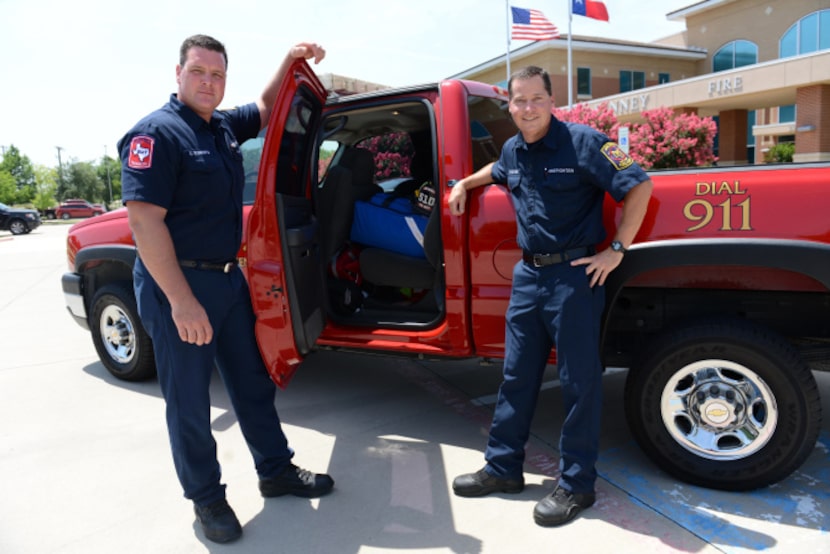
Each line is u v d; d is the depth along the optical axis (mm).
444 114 2967
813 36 25688
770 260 2338
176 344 2299
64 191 77812
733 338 2408
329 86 3633
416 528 2420
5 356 5039
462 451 3088
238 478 2885
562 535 2328
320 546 2324
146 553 2322
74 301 4332
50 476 2924
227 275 2432
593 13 19922
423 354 3182
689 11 29703
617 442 3102
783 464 2439
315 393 3969
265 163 2607
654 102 22297
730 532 2303
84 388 4137
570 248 2395
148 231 2125
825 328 2566
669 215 2508
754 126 28734
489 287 2871
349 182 3498
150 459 3084
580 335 2371
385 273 3469
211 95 2291
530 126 2361
